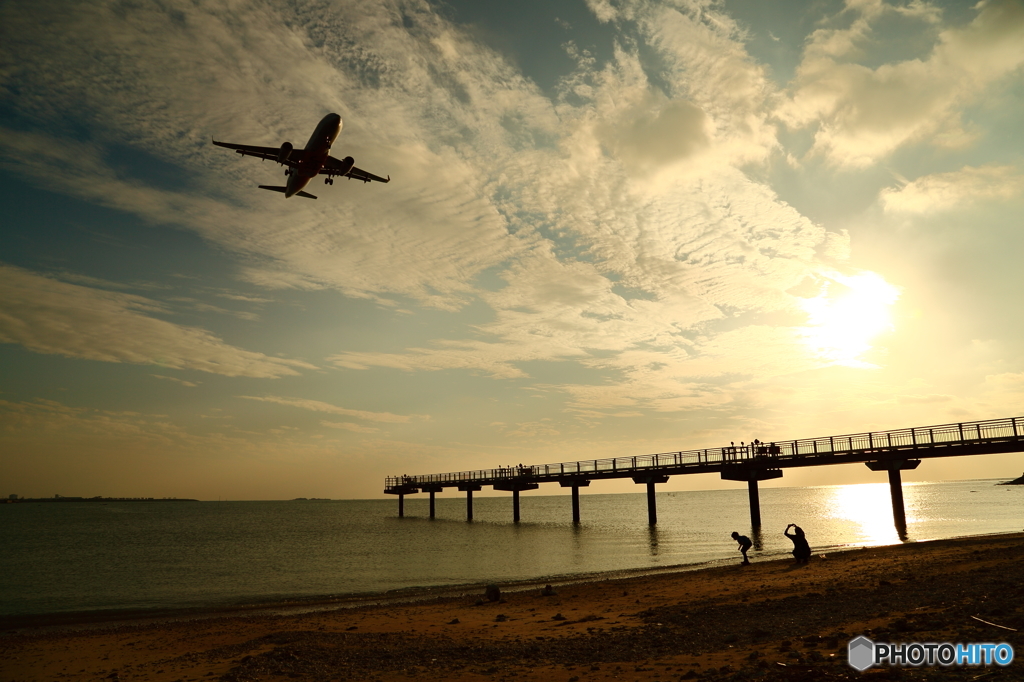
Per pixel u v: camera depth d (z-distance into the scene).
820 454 42.16
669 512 102.56
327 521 103.88
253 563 41.16
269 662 12.22
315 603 24.94
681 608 16.05
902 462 38.09
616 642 12.37
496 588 21.25
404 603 23.28
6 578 35.91
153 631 19.94
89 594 29.70
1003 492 175.12
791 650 9.92
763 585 19.47
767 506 125.50
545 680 9.54
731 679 8.22
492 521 85.00
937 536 39.84
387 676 10.84
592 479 61.03
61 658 16.06
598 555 38.66
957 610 11.47
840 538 42.06
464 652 12.62
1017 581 14.45
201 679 11.80
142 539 65.81
